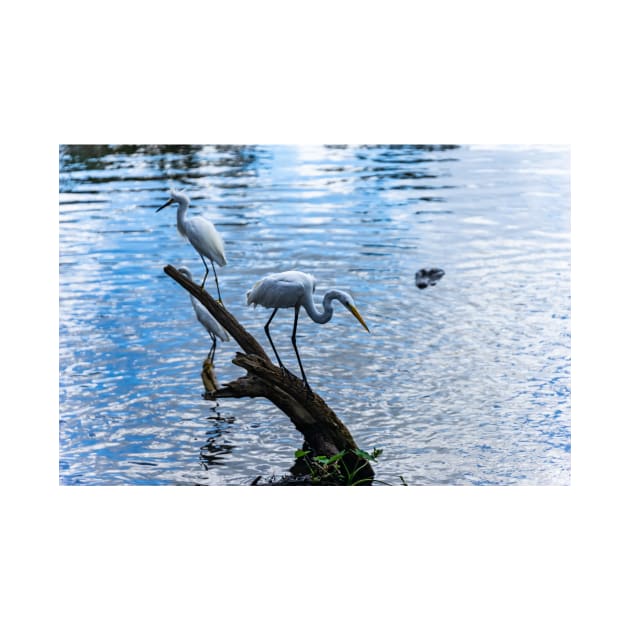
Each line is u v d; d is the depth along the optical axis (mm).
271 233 17062
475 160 22859
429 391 11281
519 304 13969
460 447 10023
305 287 9867
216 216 18062
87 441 10148
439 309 13828
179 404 11062
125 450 9969
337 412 10758
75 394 11227
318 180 20953
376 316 13617
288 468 9641
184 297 14422
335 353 12406
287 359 12219
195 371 11938
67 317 13594
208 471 9547
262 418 10781
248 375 9586
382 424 10508
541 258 15836
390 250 16250
